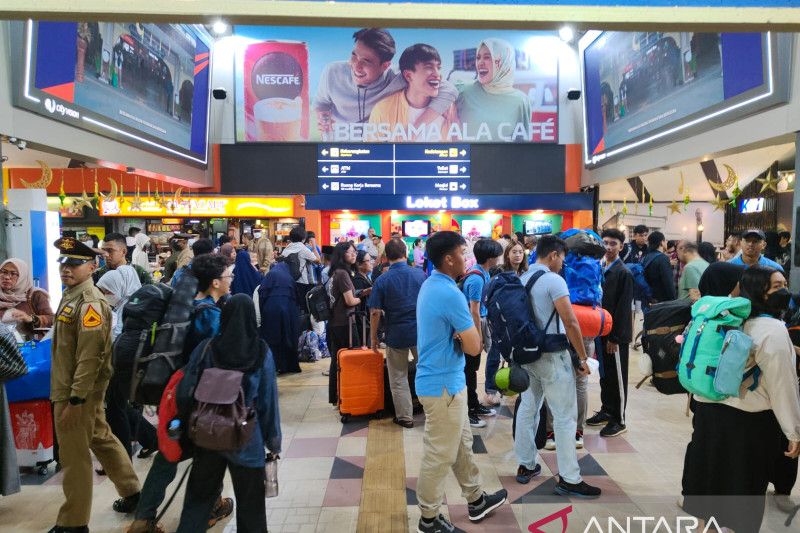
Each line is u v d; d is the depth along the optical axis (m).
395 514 2.82
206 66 10.62
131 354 2.37
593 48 10.55
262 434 2.22
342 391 4.25
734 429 2.21
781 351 2.04
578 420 3.68
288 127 12.06
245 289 5.86
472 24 1.30
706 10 1.29
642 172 9.59
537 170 12.36
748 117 6.51
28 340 3.83
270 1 1.24
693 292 4.56
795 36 5.66
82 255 2.61
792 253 5.61
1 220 5.25
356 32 11.92
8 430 2.84
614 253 3.92
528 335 2.88
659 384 2.62
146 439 3.53
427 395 2.47
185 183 10.85
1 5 1.21
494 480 3.20
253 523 2.10
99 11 1.23
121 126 7.64
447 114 12.19
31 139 5.80
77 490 2.56
